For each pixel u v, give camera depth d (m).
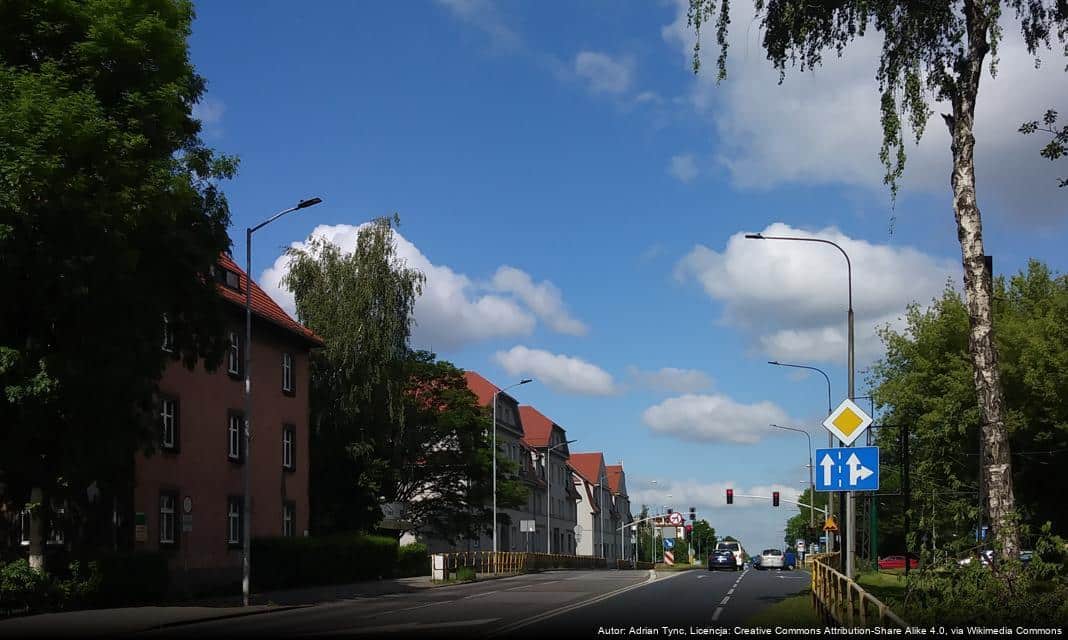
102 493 30.08
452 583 42.59
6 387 22.06
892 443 49.31
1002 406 17.16
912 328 49.19
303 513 45.22
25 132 21.64
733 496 77.69
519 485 62.56
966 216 17.72
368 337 49.72
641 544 162.38
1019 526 14.64
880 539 68.25
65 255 22.28
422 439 58.41
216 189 27.83
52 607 25.17
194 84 27.69
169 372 34.66
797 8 18.38
